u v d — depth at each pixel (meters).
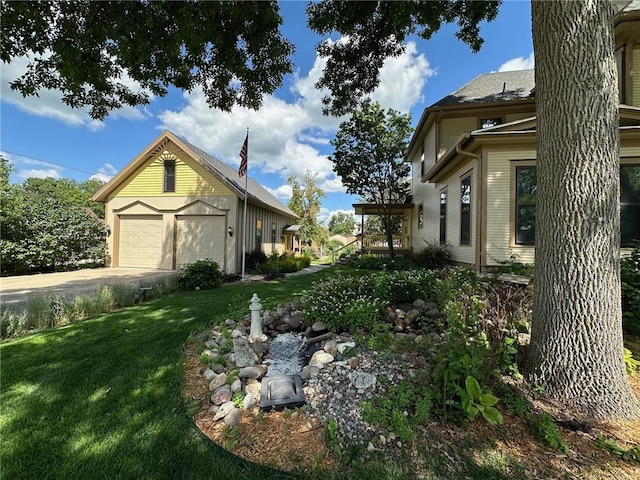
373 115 13.45
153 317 4.89
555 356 2.41
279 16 4.20
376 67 5.98
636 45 7.19
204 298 6.37
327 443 1.90
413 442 1.90
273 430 2.04
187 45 3.87
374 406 2.19
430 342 2.84
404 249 14.60
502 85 10.98
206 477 1.68
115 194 12.27
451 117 10.25
